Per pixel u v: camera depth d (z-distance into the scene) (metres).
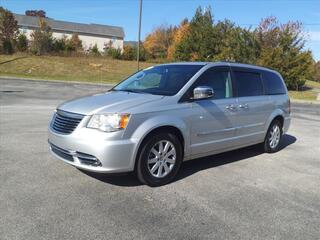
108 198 4.70
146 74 6.55
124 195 4.82
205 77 6.02
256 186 5.49
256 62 35.81
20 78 29.58
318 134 10.62
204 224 4.12
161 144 5.25
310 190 5.44
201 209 4.52
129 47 54.50
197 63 6.34
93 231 3.81
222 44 41.97
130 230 3.88
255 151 7.76
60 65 40.59
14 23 49.62
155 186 5.22
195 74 5.89
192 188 5.25
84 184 5.13
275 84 7.83
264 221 4.28
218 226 4.09
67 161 5.04
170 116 5.26
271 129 7.60
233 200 4.88
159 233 3.86
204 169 6.23
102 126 4.73
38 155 6.46
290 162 7.03
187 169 6.18
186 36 46.88
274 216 4.43
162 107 5.22
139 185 5.21
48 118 10.71
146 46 75.25
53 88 23.34
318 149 8.37
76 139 4.80
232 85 6.53
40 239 3.60
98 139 4.70
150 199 4.74
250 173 6.14
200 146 5.83
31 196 4.62
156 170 5.24
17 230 3.76
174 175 5.48
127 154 4.84
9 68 36.38
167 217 4.24
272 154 7.61
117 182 5.28
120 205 4.50
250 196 5.05
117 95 5.58
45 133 8.39
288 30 35.75
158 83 6.01
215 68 6.27
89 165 4.82
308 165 6.87
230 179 5.76
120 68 43.59
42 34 46.53
